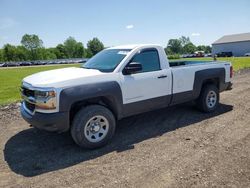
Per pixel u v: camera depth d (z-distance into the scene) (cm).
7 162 480
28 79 553
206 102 726
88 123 514
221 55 7175
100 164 460
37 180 416
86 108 514
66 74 534
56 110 483
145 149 513
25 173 439
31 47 12356
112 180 405
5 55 11588
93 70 569
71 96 489
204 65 717
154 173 420
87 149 525
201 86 707
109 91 533
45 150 528
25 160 487
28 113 525
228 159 456
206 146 514
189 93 680
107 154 500
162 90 623
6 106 903
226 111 753
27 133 625
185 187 378
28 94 528
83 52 13675
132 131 617
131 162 461
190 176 406
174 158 468
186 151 495
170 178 403
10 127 674
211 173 412
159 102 625
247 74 1673
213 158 462
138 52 592
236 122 652
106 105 564
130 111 580
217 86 770
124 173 425
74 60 8681
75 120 507
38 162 476
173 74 639
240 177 398
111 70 559
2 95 1234
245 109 765
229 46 8125
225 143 525
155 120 687
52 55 12825
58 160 482
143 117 713
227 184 381
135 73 580
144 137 578
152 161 461
